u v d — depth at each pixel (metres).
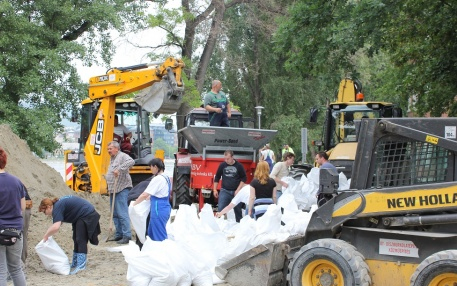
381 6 15.50
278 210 8.45
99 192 14.59
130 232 12.12
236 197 11.33
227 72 37.00
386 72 21.69
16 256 7.16
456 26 16.45
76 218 9.55
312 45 17.22
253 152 14.59
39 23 23.12
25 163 13.82
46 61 22.03
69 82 23.22
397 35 17.78
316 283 7.39
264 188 10.87
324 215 7.60
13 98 22.53
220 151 14.49
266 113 37.97
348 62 17.42
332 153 14.93
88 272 9.48
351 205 7.45
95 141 14.70
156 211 9.90
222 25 30.45
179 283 8.02
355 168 7.66
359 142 7.66
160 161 10.12
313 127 37.88
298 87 36.81
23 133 22.16
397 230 7.23
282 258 8.04
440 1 16.33
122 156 12.20
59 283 8.70
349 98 17.84
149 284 7.89
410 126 7.39
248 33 36.91
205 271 8.33
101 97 14.70
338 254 7.18
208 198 14.77
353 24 16.06
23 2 23.17
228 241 8.88
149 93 14.02
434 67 17.34
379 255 7.30
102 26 24.28
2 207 6.98
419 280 6.67
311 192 12.13
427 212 7.05
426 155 7.38
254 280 7.89
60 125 23.52
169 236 9.10
